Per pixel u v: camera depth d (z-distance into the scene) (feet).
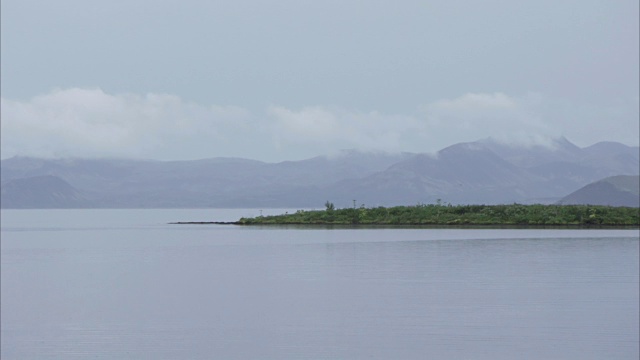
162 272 369.71
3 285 322.75
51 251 533.14
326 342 201.98
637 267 347.77
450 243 517.14
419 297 266.16
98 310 254.47
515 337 203.72
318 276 332.80
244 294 283.59
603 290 276.00
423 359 184.96
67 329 223.30
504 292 274.16
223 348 197.88
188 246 563.89
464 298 262.26
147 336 212.23
